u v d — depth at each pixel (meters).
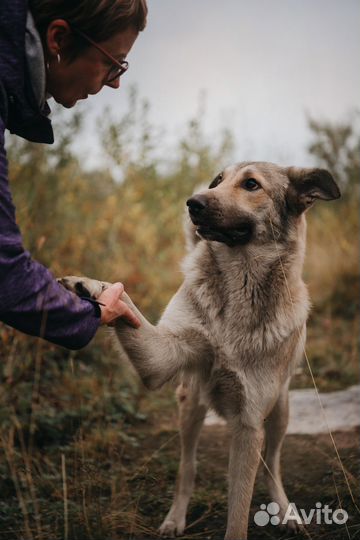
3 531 2.93
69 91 2.38
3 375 4.23
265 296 3.19
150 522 3.23
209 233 3.29
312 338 6.84
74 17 2.17
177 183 7.86
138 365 2.85
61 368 4.93
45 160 5.75
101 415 4.39
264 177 3.49
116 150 6.59
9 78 2.03
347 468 3.65
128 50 2.40
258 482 3.80
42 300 2.08
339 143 9.84
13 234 2.03
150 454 4.04
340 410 4.76
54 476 3.46
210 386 3.16
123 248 7.22
